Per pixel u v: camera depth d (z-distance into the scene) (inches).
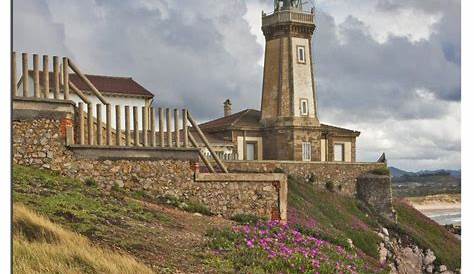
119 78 1706.4
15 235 520.4
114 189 805.2
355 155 2314.2
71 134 788.0
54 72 797.2
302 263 667.4
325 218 1515.7
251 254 653.3
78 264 506.0
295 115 2122.3
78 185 757.9
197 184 864.9
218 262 604.1
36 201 637.9
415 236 1738.4
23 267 478.0
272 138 2130.9
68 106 786.2
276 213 908.0
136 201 780.0
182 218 770.8
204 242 666.2
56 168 774.5
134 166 825.5
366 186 1943.9
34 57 770.8
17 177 706.2
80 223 611.5
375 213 1895.9
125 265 522.3
